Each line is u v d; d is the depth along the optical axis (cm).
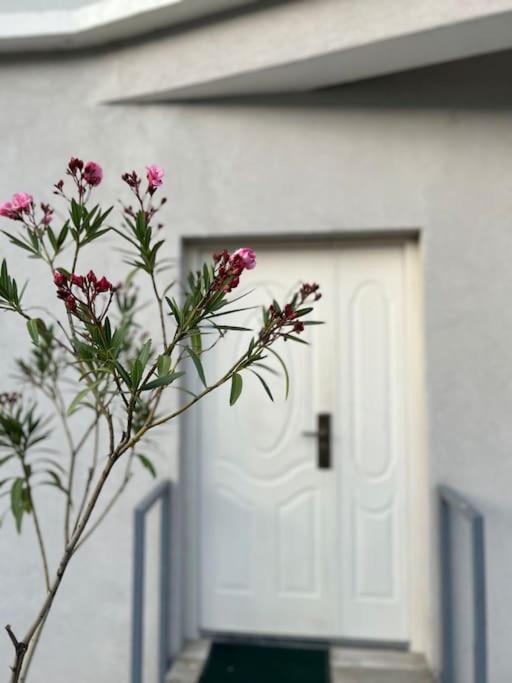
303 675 206
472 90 210
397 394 226
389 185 212
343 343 230
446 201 209
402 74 214
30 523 223
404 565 223
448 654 193
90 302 100
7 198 230
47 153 229
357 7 177
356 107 216
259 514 232
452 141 210
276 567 230
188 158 223
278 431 233
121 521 218
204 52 206
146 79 218
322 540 229
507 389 203
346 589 227
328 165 216
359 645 224
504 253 205
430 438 205
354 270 231
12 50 231
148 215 108
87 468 220
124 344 182
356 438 228
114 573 216
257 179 219
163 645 207
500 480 201
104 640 215
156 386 97
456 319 206
